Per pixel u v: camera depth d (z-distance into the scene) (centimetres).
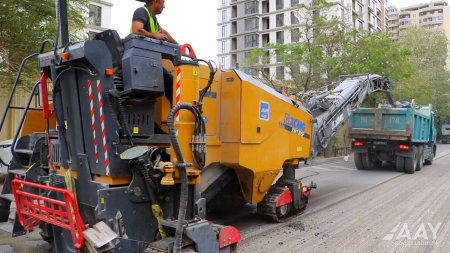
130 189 415
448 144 4228
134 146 423
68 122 448
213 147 562
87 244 372
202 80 536
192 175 420
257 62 2359
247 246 584
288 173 759
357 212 812
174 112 400
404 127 1403
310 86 1978
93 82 409
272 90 662
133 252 398
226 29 6881
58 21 439
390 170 1546
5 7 876
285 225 702
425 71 4081
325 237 633
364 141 1511
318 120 924
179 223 390
